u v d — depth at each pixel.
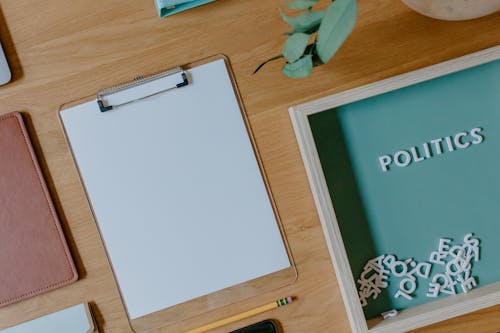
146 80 0.69
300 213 0.72
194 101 0.70
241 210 0.71
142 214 0.71
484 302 0.69
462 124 0.71
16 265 0.70
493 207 0.72
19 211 0.70
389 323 0.69
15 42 0.69
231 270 0.72
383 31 0.71
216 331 0.72
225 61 0.70
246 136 0.71
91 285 0.71
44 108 0.70
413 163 0.71
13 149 0.69
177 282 0.71
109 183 0.70
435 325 0.73
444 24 0.71
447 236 0.71
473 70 0.71
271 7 0.70
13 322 0.71
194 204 0.71
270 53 0.70
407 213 0.71
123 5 0.69
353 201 0.71
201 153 0.71
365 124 0.70
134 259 0.71
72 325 0.71
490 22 0.71
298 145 0.71
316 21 0.57
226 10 0.70
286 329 0.73
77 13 0.69
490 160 0.71
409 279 0.71
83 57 0.70
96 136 0.70
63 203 0.70
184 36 0.70
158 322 0.72
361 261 0.71
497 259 0.72
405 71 0.71
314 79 0.71
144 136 0.70
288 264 0.72
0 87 0.69
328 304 0.72
